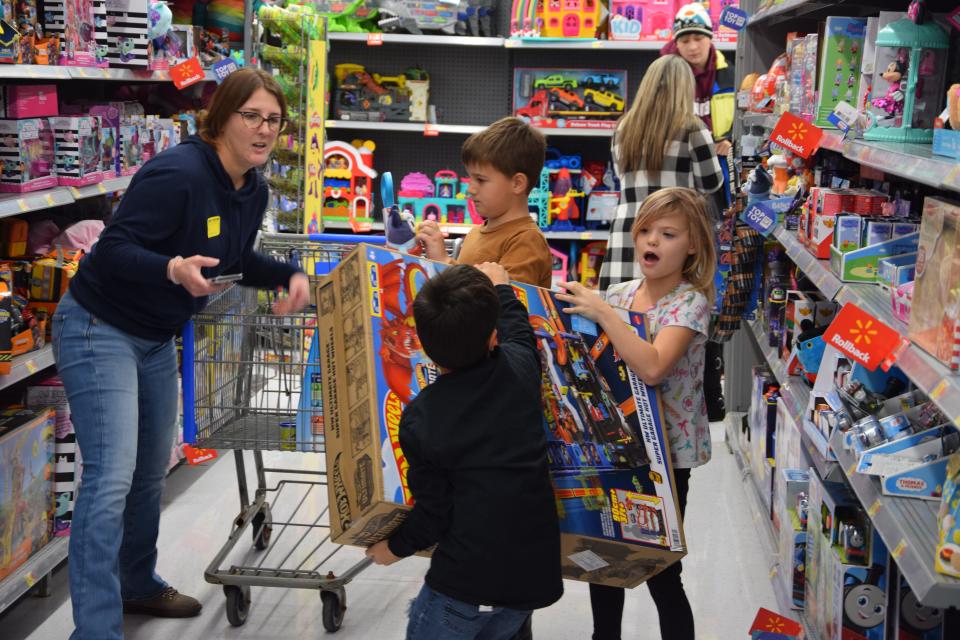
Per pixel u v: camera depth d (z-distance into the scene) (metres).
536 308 2.24
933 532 1.84
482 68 7.20
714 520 3.95
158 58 4.14
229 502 4.02
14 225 3.41
